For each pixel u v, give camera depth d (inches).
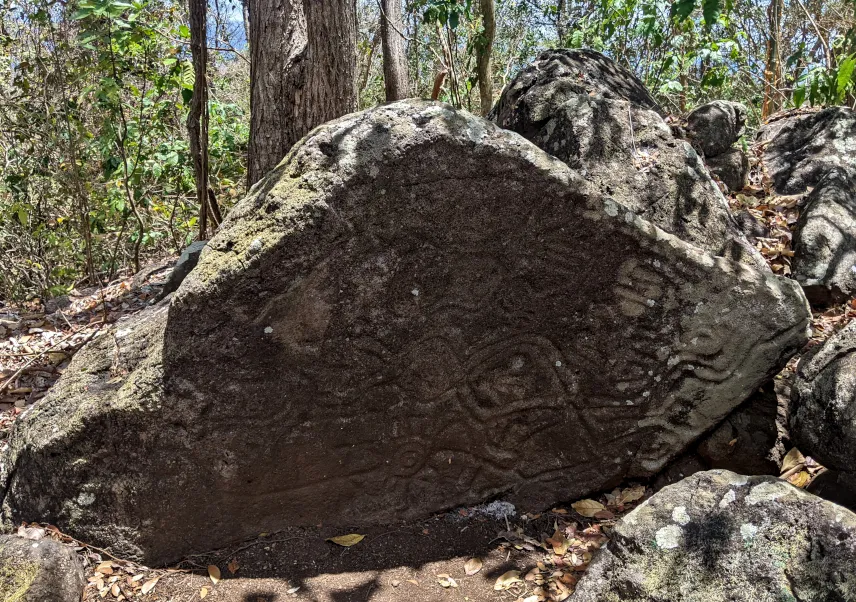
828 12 331.0
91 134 197.2
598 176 146.9
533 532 109.7
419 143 91.1
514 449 111.1
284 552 104.8
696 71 347.9
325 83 150.9
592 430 110.6
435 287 98.6
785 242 163.8
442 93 306.5
